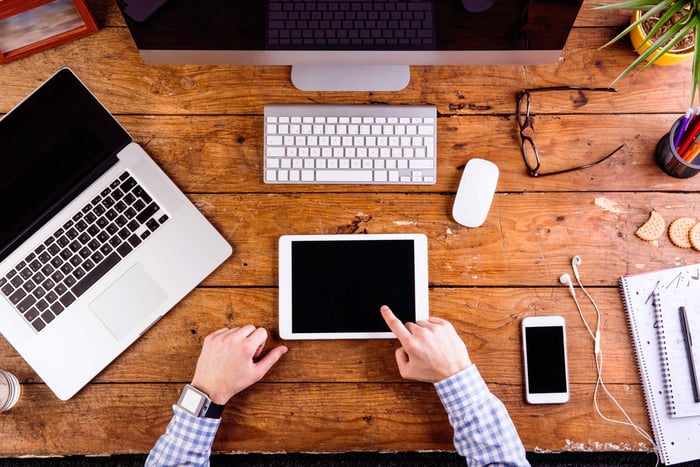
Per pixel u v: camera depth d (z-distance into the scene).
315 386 1.00
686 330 0.98
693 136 0.97
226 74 1.06
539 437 1.00
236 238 1.03
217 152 1.05
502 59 0.98
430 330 0.95
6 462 1.39
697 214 1.03
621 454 1.39
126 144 0.98
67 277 0.98
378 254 1.00
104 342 0.98
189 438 0.94
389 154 1.02
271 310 1.02
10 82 1.05
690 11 0.84
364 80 1.04
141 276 0.99
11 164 0.98
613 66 1.06
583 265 1.03
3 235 0.97
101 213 0.99
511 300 1.02
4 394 0.97
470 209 1.00
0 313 0.97
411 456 1.39
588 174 1.04
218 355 0.96
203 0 0.89
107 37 1.06
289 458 1.38
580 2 0.87
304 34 0.95
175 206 1.00
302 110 1.01
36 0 0.93
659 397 0.98
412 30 0.94
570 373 1.00
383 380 1.00
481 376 1.00
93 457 1.41
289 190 1.04
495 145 1.05
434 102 1.06
